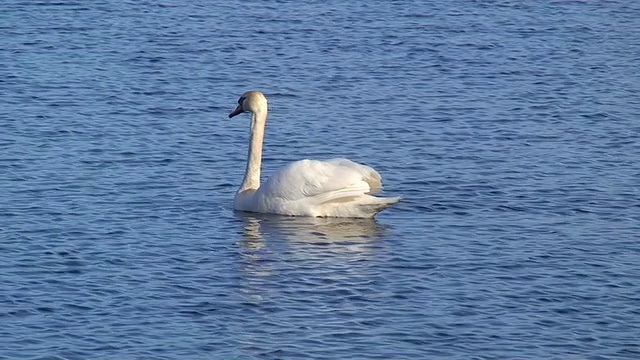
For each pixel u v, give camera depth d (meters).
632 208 20.58
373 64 32.25
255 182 20.75
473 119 26.77
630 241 18.84
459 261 17.80
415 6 40.53
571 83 30.50
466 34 36.28
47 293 16.19
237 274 17.06
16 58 31.47
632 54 34.19
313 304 16.02
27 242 18.16
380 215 20.12
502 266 17.62
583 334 15.27
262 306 15.88
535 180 22.16
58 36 34.31
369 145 24.64
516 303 16.22
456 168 22.95
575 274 17.34
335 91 29.23
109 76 29.97
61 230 18.77
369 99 28.50
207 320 15.42
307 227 19.41
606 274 17.38
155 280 16.77
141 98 27.97
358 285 16.72
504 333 15.23
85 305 15.82
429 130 25.81
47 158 22.86
